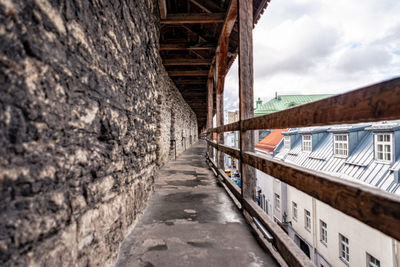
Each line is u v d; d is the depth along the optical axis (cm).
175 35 520
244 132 219
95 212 113
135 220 195
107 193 130
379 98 59
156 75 295
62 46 85
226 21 366
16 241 62
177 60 558
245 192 220
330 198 80
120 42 152
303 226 782
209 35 491
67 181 88
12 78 61
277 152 1193
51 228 77
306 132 895
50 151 78
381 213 57
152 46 266
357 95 67
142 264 137
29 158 68
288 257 121
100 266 118
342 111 74
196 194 298
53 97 79
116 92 144
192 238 173
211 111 679
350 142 675
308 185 95
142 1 216
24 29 65
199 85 904
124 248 156
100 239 119
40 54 72
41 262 71
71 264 90
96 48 115
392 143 523
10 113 61
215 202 265
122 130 156
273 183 1033
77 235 95
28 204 67
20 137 64
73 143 93
